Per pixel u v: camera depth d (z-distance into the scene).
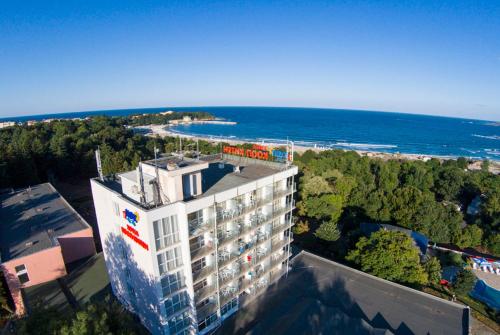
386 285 46.28
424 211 71.94
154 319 34.38
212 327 38.16
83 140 117.38
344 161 119.00
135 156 114.75
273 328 36.75
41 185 78.81
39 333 27.78
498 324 44.97
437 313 40.22
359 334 34.91
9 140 127.31
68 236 52.72
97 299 42.56
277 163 47.88
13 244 48.59
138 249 32.09
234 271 39.09
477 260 63.62
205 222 34.25
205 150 151.00
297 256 54.50
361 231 66.81
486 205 82.12
